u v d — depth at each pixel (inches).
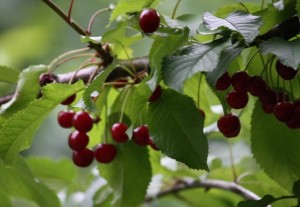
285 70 46.7
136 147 51.2
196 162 46.9
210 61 44.4
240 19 45.7
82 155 50.6
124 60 50.0
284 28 47.0
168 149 47.1
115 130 49.4
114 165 51.4
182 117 47.3
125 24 47.5
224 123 48.2
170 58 44.7
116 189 51.5
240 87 47.0
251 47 48.3
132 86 49.9
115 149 51.0
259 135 49.4
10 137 47.8
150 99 47.6
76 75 51.1
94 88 46.1
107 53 50.5
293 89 49.0
